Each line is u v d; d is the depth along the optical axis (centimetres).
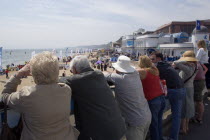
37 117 189
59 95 201
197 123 521
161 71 409
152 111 348
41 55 207
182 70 459
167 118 511
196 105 533
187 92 459
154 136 356
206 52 649
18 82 224
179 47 4675
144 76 345
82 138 233
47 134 193
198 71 507
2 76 4372
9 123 223
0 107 209
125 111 308
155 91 347
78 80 231
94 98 231
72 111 297
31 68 203
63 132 204
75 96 234
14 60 13012
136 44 7981
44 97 192
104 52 13662
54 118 196
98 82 243
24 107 189
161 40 6606
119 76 308
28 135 194
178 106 403
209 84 717
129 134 314
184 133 458
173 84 398
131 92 303
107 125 231
